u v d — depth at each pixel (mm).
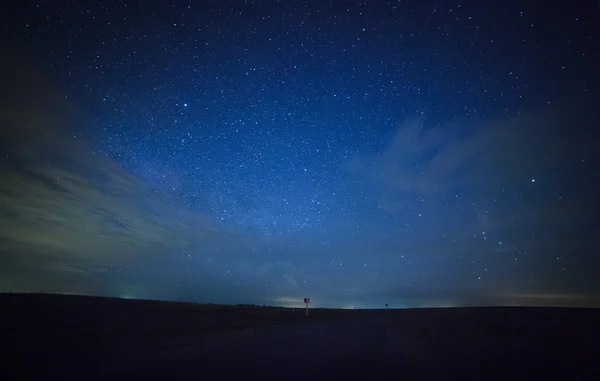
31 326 22188
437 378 9789
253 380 9273
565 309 67188
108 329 23125
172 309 47625
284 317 47625
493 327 31281
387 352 15148
